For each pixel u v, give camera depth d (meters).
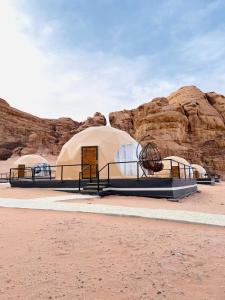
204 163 68.88
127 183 16.12
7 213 8.64
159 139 67.19
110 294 3.42
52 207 9.95
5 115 94.25
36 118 104.88
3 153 86.69
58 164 22.41
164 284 3.73
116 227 6.88
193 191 22.78
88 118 99.88
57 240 5.62
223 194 22.09
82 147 21.22
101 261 4.55
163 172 35.69
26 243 5.41
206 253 5.05
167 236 6.16
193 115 73.25
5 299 3.25
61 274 4.01
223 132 74.44
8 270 4.11
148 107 74.81
